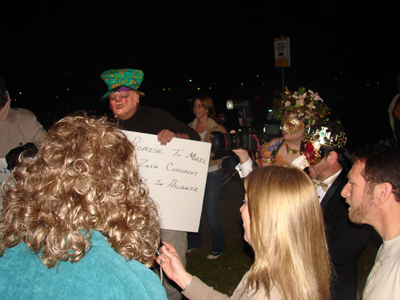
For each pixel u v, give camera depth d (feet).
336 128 6.21
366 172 4.21
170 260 4.99
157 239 3.33
